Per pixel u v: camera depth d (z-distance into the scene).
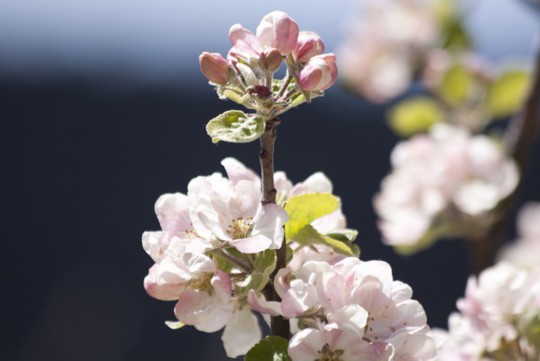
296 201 1.26
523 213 2.07
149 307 4.16
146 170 4.21
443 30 2.10
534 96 1.71
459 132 1.77
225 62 1.24
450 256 3.70
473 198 1.69
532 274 1.37
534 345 1.35
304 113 3.98
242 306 1.27
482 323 1.36
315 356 1.23
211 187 1.26
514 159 1.72
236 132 1.22
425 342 1.23
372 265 1.24
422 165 1.74
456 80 1.90
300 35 1.25
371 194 3.83
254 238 1.24
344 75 2.18
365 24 2.17
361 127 3.94
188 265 1.24
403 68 2.14
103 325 4.15
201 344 4.05
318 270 1.24
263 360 1.23
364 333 1.24
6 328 4.20
